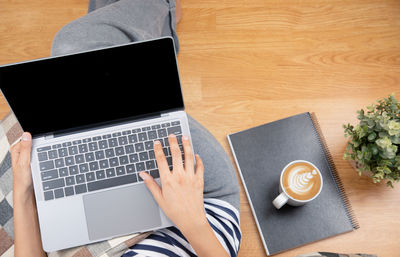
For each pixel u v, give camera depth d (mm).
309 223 875
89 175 664
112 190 663
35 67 592
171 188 615
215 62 1074
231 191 750
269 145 943
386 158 706
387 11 1086
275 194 897
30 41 1110
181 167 631
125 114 667
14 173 660
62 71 601
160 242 692
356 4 1096
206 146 764
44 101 626
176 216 606
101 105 651
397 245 892
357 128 708
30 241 653
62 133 667
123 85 628
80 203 657
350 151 894
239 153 945
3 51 1104
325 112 1024
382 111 729
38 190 656
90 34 766
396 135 651
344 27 1085
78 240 652
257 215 889
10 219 748
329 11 1096
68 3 1135
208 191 747
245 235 918
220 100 1047
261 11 1103
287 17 1097
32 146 661
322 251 884
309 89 1048
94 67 608
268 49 1079
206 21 1100
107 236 656
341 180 941
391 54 1059
